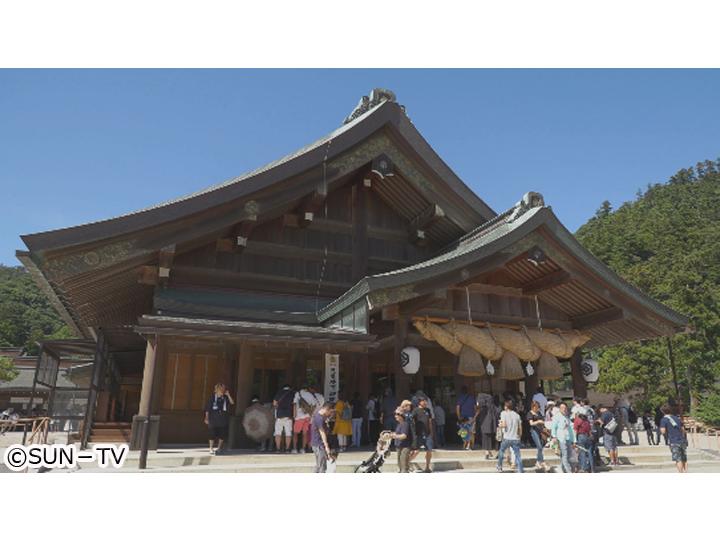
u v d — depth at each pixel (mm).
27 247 10844
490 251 12766
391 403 12719
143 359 18547
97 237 11594
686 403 39875
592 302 15023
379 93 15898
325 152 14273
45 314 98562
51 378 16391
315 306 14938
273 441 12305
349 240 16078
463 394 13391
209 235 13492
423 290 12250
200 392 14141
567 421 11164
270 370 14523
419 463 10898
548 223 13406
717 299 44219
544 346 14750
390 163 15062
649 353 38812
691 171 171125
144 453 9359
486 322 14609
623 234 98000
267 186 13555
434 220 16172
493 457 11859
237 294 14305
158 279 13102
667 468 13031
